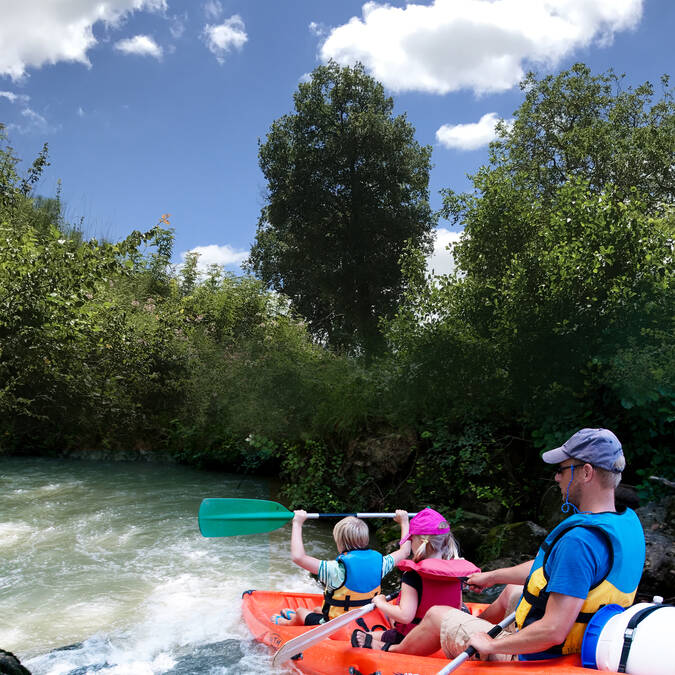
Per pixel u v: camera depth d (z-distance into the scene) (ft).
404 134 101.40
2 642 13.89
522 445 22.79
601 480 8.40
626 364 18.67
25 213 51.85
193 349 40.47
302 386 29.66
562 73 71.61
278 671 11.66
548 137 69.26
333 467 26.78
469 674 8.96
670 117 61.00
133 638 13.96
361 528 12.89
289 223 102.68
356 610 11.07
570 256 21.34
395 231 98.02
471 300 24.48
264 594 15.16
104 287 40.86
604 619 8.21
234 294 51.31
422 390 24.07
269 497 28.81
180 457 37.19
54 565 19.36
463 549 20.43
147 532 23.20
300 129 100.07
